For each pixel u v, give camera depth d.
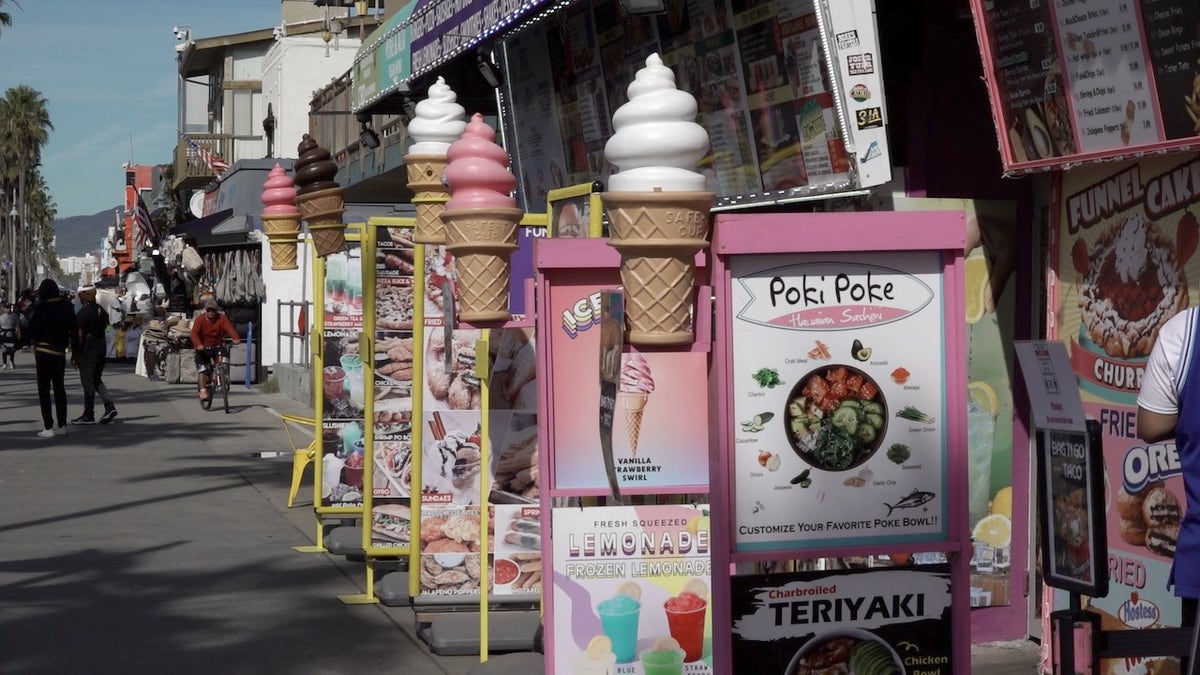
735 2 7.63
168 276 37.59
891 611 4.39
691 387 5.15
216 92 47.28
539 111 11.21
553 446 5.19
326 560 9.57
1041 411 3.68
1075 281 6.09
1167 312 5.47
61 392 18.48
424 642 7.28
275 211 9.42
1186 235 5.34
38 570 9.08
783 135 7.42
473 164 5.11
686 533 5.16
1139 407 4.21
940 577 4.41
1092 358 5.97
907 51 6.74
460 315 5.26
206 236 29.70
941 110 6.78
